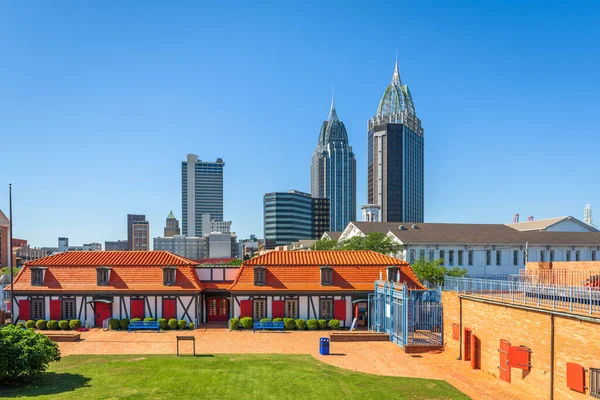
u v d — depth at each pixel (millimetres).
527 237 62781
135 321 33344
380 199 196375
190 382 19344
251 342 29125
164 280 34906
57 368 21734
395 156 196875
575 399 16406
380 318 32469
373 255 38219
